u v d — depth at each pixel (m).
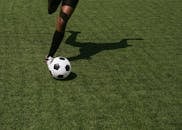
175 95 4.53
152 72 5.16
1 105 4.09
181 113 4.11
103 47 6.05
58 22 5.04
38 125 3.72
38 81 4.72
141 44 6.28
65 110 4.05
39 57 5.49
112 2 9.14
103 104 4.22
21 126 3.69
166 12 8.45
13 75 4.86
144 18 7.86
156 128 3.77
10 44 5.97
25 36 6.38
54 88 4.55
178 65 5.45
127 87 4.68
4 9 8.04
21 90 4.46
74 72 5.04
